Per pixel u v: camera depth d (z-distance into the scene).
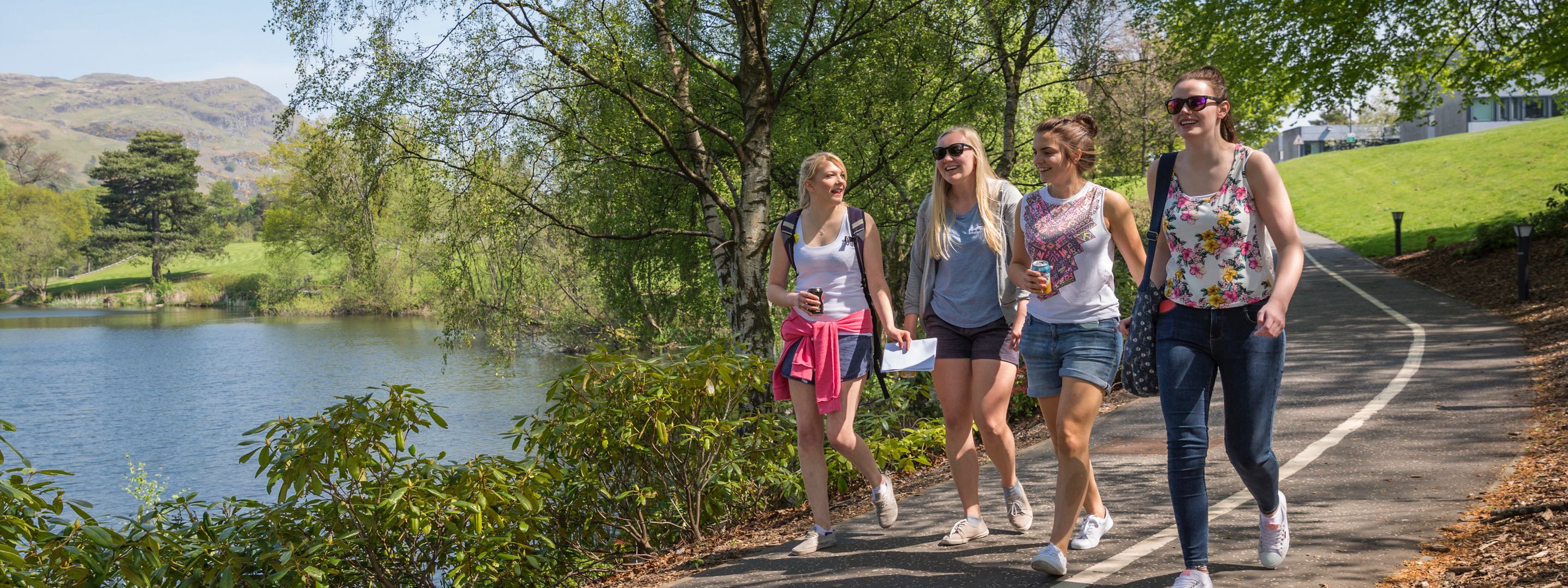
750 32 11.33
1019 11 12.80
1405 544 3.73
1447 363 8.60
